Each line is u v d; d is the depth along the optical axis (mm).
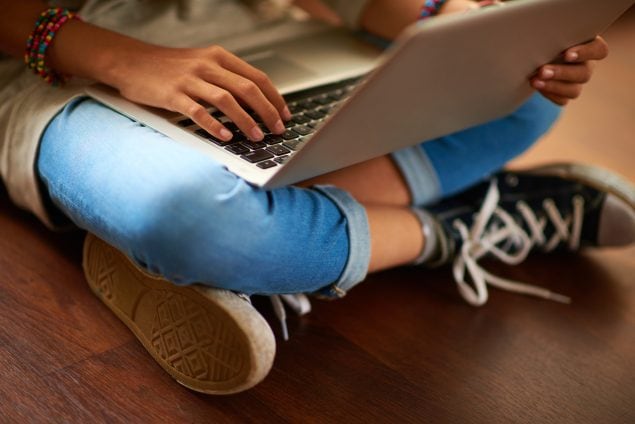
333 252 922
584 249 1346
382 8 1277
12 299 1032
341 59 1209
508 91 1001
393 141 930
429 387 991
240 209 811
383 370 1011
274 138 928
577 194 1275
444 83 829
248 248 821
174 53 956
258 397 935
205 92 889
